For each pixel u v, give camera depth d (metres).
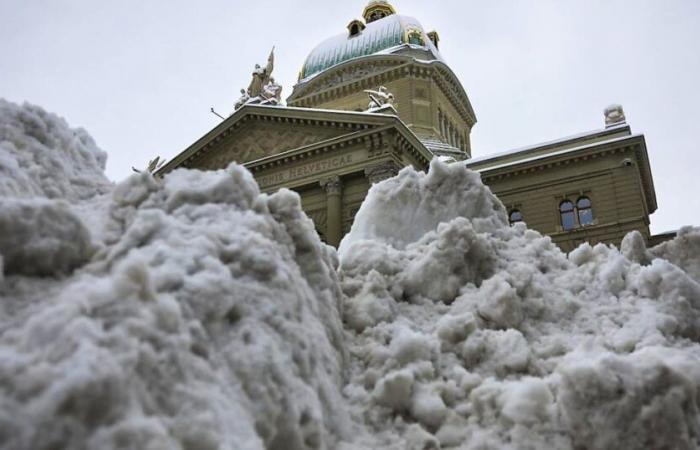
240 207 3.00
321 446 2.32
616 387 2.59
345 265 4.20
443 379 3.13
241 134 39.94
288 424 2.20
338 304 3.49
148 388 1.72
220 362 2.11
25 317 1.90
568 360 3.21
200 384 1.91
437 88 53.50
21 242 2.17
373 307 3.61
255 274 2.59
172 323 1.93
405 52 54.78
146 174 3.11
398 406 2.89
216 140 40.06
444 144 48.28
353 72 54.56
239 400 2.04
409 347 3.14
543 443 2.64
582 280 4.37
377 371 3.09
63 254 2.30
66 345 1.58
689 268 5.22
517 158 37.75
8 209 2.17
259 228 2.86
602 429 2.56
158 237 2.54
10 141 3.53
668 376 2.58
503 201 36.97
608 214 33.69
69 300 1.79
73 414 1.44
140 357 1.72
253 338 2.29
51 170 3.59
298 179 35.91
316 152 35.59
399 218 5.33
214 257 2.48
